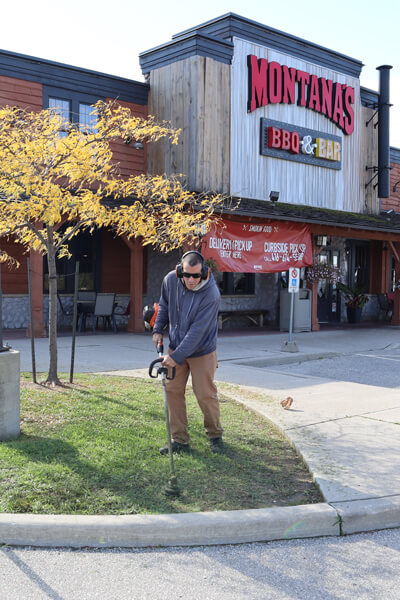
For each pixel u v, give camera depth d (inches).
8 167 269.1
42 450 191.2
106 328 613.3
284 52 691.4
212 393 197.2
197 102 602.9
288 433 222.1
